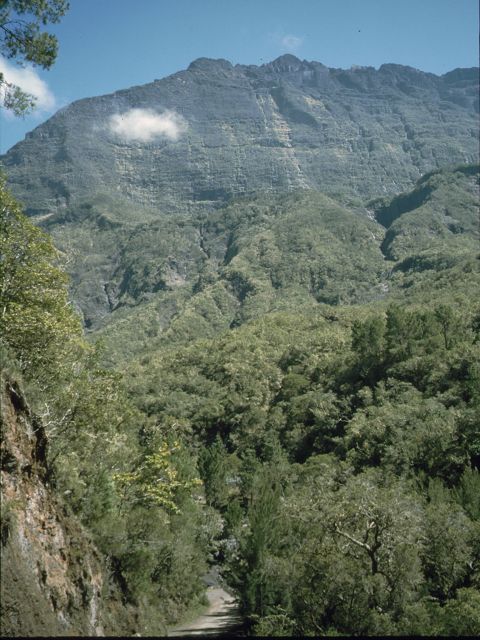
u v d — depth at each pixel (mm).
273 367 135875
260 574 40312
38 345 30219
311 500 35281
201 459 84500
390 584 31141
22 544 18109
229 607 56375
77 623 20000
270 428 111062
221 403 126938
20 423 21219
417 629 27844
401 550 31672
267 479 70250
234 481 92375
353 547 33906
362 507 32750
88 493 30750
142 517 36500
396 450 64562
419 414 75312
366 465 71438
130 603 30391
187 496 57281
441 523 36000
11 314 28703
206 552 57438
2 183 32625
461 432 63750
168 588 47531
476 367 79812
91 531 28344
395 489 35562
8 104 22250
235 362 142875
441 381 85812
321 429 99750
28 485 20422
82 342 33062
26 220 31906
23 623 16453
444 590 35000
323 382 116125
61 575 20203
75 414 30891
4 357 22625
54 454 27625
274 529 44344
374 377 103188
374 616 29156
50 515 21219
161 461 39781
